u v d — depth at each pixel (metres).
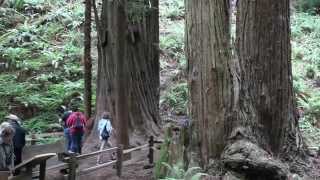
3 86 22.25
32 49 25.28
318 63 24.83
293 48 25.70
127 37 17.06
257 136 11.23
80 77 24.00
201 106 10.71
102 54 17.12
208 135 10.61
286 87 12.12
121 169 11.67
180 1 30.66
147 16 17.77
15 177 7.73
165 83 23.08
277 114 11.88
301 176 11.44
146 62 17.72
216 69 10.60
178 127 11.73
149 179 11.16
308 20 29.06
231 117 10.66
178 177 9.91
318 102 20.70
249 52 12.03
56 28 27.06
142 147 13.09
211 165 10.43
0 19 27.56
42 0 29.25
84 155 10.21
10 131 8.06
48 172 10.98
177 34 26.66
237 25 12.45
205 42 10.66
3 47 24.98
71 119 12.44
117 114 14.55
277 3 11.98
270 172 10.02
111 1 16.33
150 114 17.47
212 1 10.59
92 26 27.36
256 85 11.86
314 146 15.70
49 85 23.02
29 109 21.41
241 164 10.02
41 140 16.44
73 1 30.16
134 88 17.11
